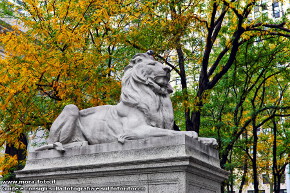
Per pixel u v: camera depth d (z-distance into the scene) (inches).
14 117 393.4
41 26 393.4
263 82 519.8
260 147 643.5
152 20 422.3
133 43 433.1
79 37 384.8
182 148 196.7
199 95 448.5
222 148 505.4
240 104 502.6
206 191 214.8
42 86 408.2
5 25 489.4
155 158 198.4
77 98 405.7
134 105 227.0
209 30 430.3
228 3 404.2
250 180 708.0
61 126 245.6
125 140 217.5
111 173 212.1
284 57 502.0
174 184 192.9
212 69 464.1
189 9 430.0
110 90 418.3
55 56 375.6
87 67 393.1
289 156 606.2
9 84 380.5
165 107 236.5
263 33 449.4
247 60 508.4
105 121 238.8
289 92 665.0
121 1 412.8
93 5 408.8
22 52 369.4
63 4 391.2
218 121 530.6
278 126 637.3
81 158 228.1
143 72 234.1
